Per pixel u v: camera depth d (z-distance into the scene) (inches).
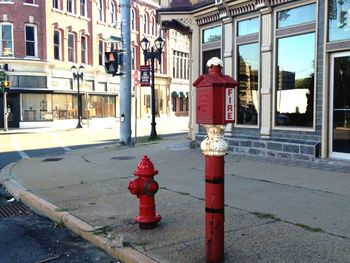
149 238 211.9
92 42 1643.7
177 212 258.7
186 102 2369.6
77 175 409.4
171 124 1550.2
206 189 177.0
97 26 1669.5
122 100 671.8
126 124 674.2
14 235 240.8
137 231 223.9
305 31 431.2
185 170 413.4
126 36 666.8
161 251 193.6
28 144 819.4
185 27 621.3
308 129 431.5
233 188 319.6
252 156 477.7
